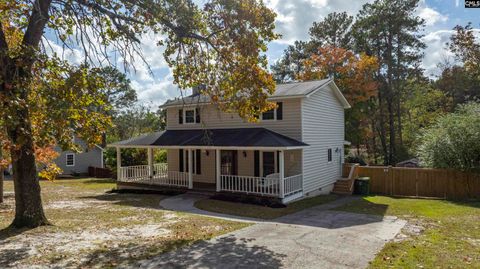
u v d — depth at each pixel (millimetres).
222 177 18406
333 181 21578
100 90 9797
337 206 15727
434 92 39469
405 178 21000
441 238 9422
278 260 7242
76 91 8227
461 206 15992
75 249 7816
